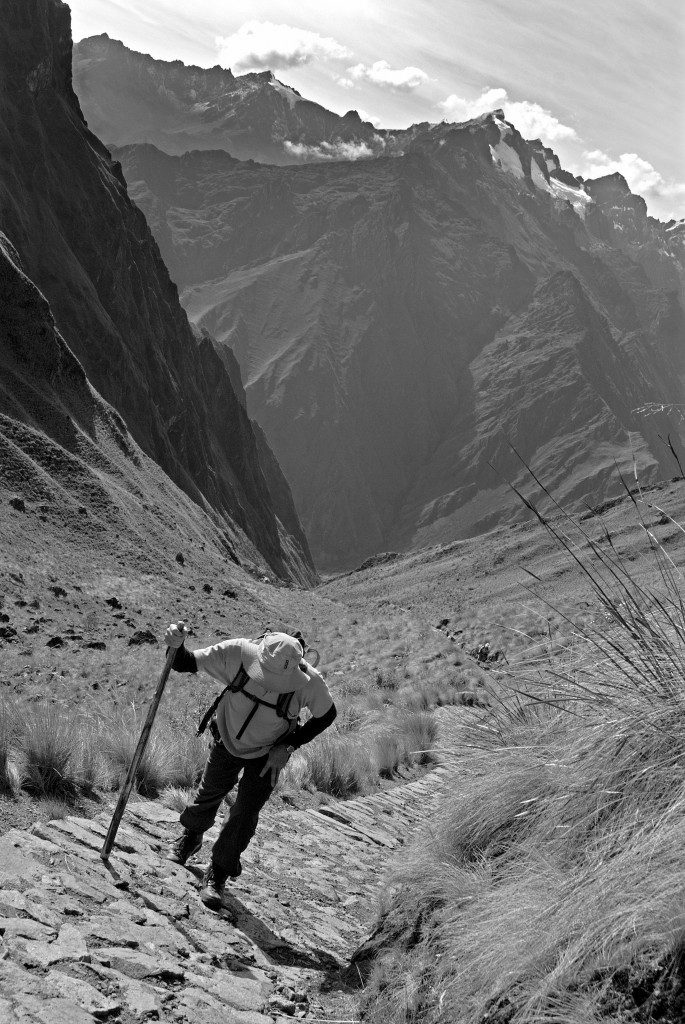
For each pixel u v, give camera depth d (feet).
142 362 342.23
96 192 327.67
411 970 13.78
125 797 17.12
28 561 114.11
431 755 41.14
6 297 179.93
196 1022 11.92
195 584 145.59
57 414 174.40
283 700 17.11
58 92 330.95
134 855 17.90
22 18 300.81
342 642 115.24
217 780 17.85
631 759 13.60
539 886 12.96
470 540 494.59
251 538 471.21
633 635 14.71
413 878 16.72
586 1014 10.11
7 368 172.35
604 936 10.80
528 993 11.02
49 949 12.50
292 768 32.76
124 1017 11.41
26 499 138.62
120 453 202.49
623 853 11.84
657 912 10.72
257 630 120.78
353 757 36.47
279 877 21.08
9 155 270.67
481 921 13.25
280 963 15.71
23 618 83.30
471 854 16.37
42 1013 10.64
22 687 48.65
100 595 113.19
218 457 497.87
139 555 141.38
